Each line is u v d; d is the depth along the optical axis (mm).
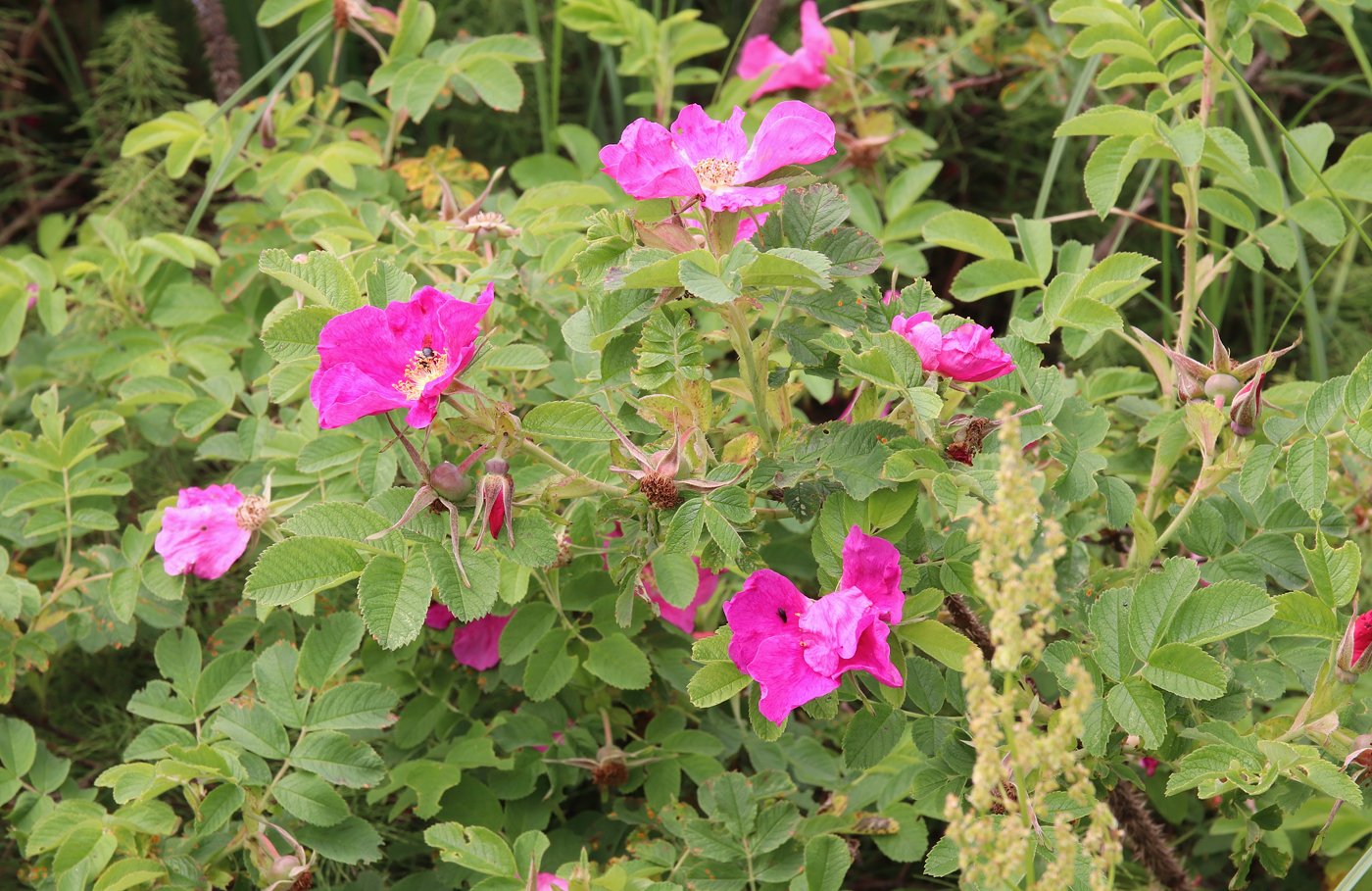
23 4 1988
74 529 1322
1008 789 1096
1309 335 1551
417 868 1309
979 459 1086
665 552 1094
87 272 1417
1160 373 1241
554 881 1155
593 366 1235
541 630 1225
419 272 1323
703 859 1186
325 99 1506
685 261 1050
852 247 1104
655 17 1599
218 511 1215
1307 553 1086
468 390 1059
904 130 1562
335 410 1031
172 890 1143
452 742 1268
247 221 1432
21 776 1225
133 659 1396
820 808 1264
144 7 1977
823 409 1534
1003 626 980
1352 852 1323
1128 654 1081
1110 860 991
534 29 1578
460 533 1063
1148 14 1246
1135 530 1161
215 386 1322
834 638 1055
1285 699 1368
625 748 1274
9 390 1485
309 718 1173
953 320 1140
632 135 1078
